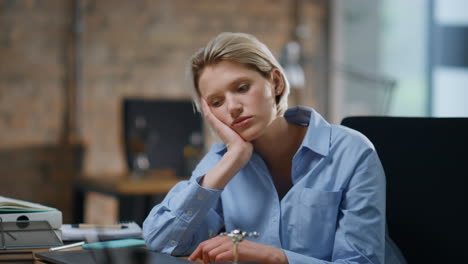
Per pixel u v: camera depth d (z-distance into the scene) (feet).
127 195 11.06
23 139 15.65
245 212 5.00
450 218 5.16
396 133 5.47
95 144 16.30
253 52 4.77
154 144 13.61
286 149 5.07
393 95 18.25
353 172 4.74
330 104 18.07
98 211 16.24
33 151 15.71
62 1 15.93
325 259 4.79
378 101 18.31
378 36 18.33
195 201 4.88
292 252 4.39
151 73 16.72
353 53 18.19
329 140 4.88
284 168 5.13
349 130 4.94
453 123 5.32
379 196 4.67
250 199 5.01
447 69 18.60
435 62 18.48
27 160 15.67
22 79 15.65
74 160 16.07
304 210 4.78
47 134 15.87
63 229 5.29
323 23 18.07
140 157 12.38
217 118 4.97
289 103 17.83
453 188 5.19
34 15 15.70
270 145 5.03
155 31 16.72
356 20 18.24
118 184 11.00
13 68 15.57
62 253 4.38
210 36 17.15
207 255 4.41
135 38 16.57
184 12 16.94
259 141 5.03
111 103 16.42
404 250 5.30
